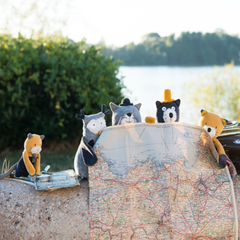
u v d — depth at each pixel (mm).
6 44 5258
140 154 2260
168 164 2225
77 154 2422
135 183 2176
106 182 2191
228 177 2275
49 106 5430
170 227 2066
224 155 2277
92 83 5246
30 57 5176
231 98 7262
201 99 7406
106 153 2275
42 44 5340
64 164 4754
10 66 5020
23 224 2094
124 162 2246
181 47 28812
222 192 2219
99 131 2393
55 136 5613
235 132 2584
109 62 5539
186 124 2357
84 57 5309
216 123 2371
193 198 2182
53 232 2080
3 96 5137
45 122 5379
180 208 2123
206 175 2270
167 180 2174
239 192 2322
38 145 2281
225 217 2141
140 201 2129
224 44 26172
